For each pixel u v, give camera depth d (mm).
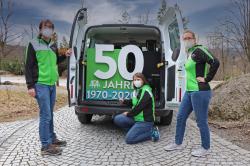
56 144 5719
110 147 5719
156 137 6031
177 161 5004
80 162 4977
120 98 6707
